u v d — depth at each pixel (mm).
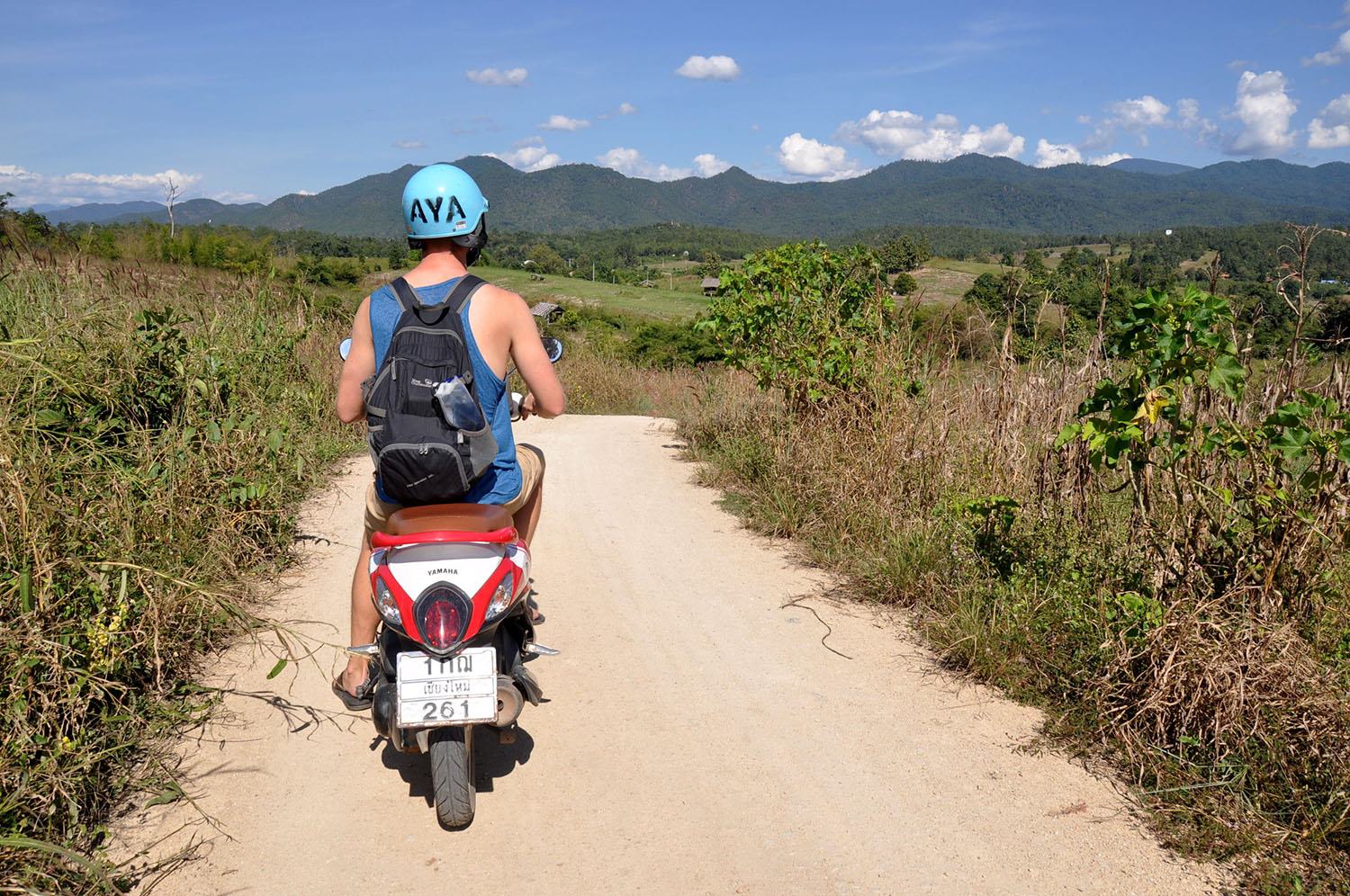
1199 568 4109
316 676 4402
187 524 5207
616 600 5523
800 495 7055
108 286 7973
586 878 2994
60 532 4082
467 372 3252
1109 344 6074
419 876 2998
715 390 10688
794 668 4598
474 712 3086
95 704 3715
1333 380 4660
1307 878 2928
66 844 3008
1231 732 3510
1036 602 4625
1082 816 3334
